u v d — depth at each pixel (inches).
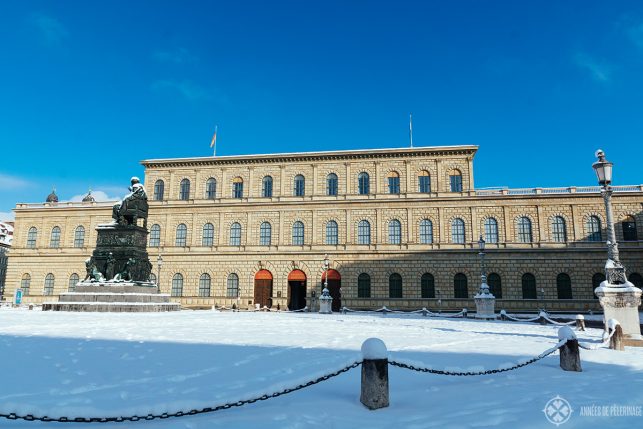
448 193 2561.5
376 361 306.7
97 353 523.2
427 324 1218.6
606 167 779.4
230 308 2571.4
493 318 1565.0
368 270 2564.0
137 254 1546.5
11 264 2947.8
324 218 2662.4
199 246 2746.1
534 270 2422.5
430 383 386.0
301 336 751.1
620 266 736.3
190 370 420.2
